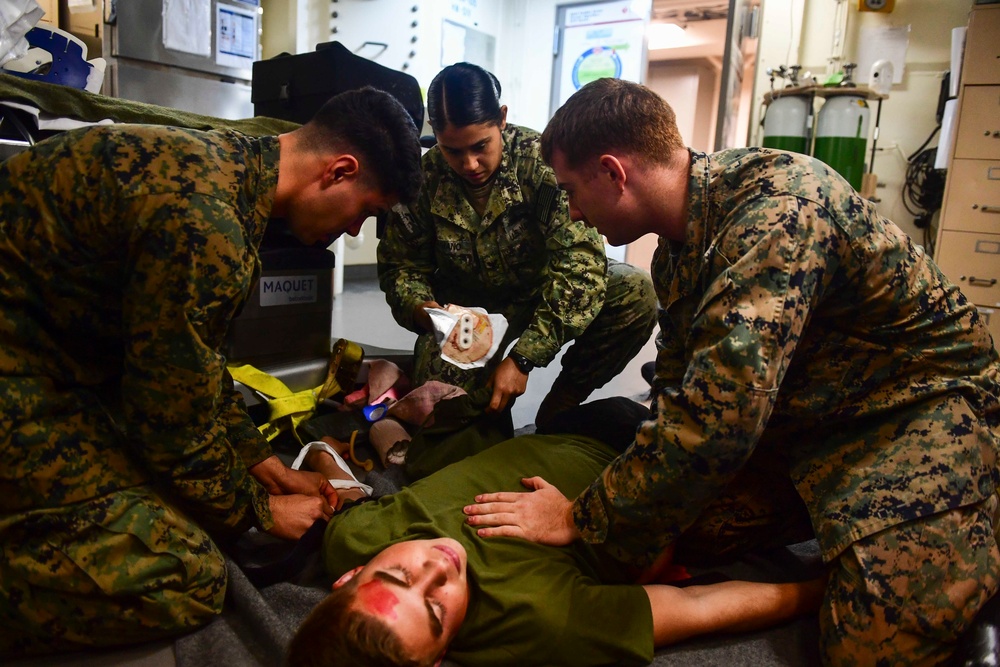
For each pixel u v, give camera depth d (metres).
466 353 1.78
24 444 1.03
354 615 0.91
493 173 1.94
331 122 1.18
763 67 3.96
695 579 1.34
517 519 1.22
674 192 1.21
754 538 1.43
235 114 3.81
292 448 1.95
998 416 1.22
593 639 1.09
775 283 1.03
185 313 1.04
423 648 0.93
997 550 1.13
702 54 7.84
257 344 2.12
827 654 1.11
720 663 1.16
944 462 1.11
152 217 1.02
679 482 1.08
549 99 5.87
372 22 4.63
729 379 1.02
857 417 1.19
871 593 1.06
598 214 1.27
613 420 1.69
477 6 5.48
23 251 1.04
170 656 1.12
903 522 1.08
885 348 1.17
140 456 1.16
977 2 3.20
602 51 5.63
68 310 1.09
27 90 1.84
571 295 1.81
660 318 1.46
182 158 1.06
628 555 1.20
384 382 2.13
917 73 3.80
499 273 2.06
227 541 1.34
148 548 1.09
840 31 3.85
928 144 3.82
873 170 3.95
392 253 2.11
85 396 1.13
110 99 1.96
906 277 1.13
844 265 1.10
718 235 1.13
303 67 2.39
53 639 1.08
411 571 1.00
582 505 1.20
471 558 1.14
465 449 1.72
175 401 1.08
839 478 1.17
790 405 1.22
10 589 1.05
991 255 3.36
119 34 3.25
